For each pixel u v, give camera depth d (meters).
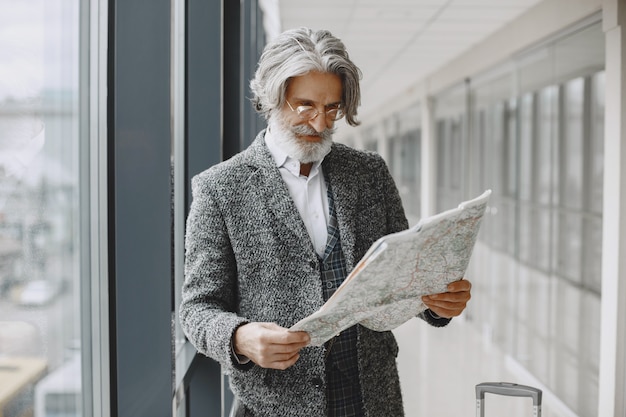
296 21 6.05
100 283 1.75
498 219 6.43
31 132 1.34
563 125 4.70
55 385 1.48
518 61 5.78
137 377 1.87
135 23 1.81
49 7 1.43
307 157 1.48
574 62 4.48
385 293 1.29
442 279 1.34
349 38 6.89
